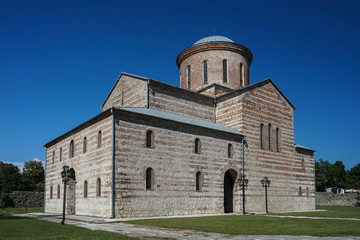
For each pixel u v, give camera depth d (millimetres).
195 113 36281
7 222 22625
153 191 26781
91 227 19047
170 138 28781
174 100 34688
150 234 15805
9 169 77438
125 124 26250
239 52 42500
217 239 14172
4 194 47406
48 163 38938
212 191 30969
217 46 41500
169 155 28406
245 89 36000
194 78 42031
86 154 29422
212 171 31312
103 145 26562
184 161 29359
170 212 27531
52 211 35844
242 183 33188
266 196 34531
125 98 36281
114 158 25109
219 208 31219
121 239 13742
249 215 29000
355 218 26234
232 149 33500
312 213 33406
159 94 33594
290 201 38719
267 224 20516
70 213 31734
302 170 41469
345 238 14109
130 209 25203
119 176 25094
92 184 27750
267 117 37969
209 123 35094
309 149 42844
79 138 31375
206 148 31297
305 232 16547
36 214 32562
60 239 14062
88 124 29688
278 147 38875
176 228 18281
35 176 78250
